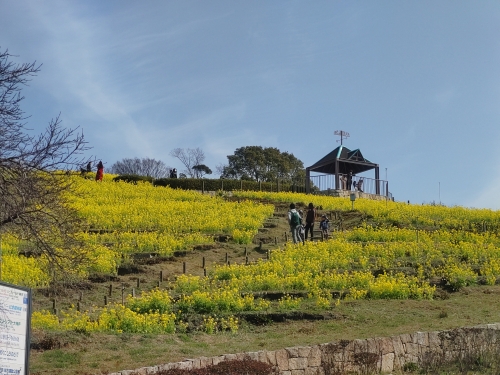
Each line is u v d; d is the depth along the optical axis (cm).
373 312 2036
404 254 2888
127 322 1802
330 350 1474
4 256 2525
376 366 1455
